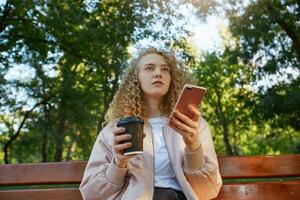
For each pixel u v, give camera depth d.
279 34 13.24
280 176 2.55
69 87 15.20
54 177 2.54
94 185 2.14
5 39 12.17
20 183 2.55
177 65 2.52
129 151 1.89
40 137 18.45
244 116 19.84
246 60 13.23
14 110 16.02
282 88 13.49
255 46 12.84
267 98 13.11
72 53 12.89
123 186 2.19
